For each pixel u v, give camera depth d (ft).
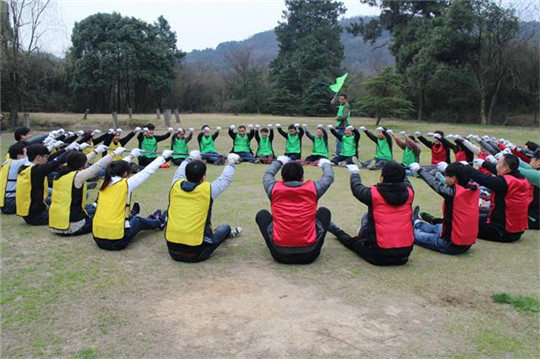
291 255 12.46
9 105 66.49
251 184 24.00
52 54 65.98
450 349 8.56
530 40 86.63
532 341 8.88
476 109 94.84
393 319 9.69
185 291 10.95
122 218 13.52
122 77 98.63
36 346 8.54
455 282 11.69
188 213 12.45
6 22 54.24
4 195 17.76
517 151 21.29
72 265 12.52
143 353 8.32
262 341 8.77
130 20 95.81
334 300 10.55
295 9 138.00
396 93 75.00
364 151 41.16
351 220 17.34
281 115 109.81
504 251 14.29
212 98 128.47
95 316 9.70
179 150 31.30
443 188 13.44
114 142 27.63
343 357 8.25
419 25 93.35
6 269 12.19
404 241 12.39
